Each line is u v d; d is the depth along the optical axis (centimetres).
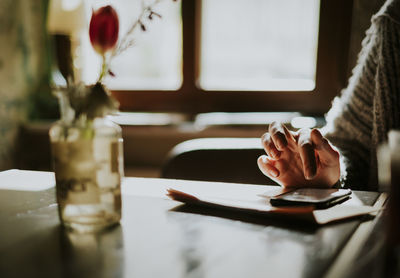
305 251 44
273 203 61
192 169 114
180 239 48
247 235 50
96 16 49
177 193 64
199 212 60
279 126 75
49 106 237
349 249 45
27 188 77
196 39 218
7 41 217
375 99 98
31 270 40
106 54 53
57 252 45
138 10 211
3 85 215
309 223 53
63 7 190
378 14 102
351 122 104
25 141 228
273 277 38
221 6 213
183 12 216
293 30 207
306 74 212
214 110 225
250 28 212
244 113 218
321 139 73
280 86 216
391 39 98
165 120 212
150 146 212
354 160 100
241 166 114
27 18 231
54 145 53
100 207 53
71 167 52
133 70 233
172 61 226
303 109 213
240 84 222
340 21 196
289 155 75
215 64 222
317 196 63
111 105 51
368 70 103
